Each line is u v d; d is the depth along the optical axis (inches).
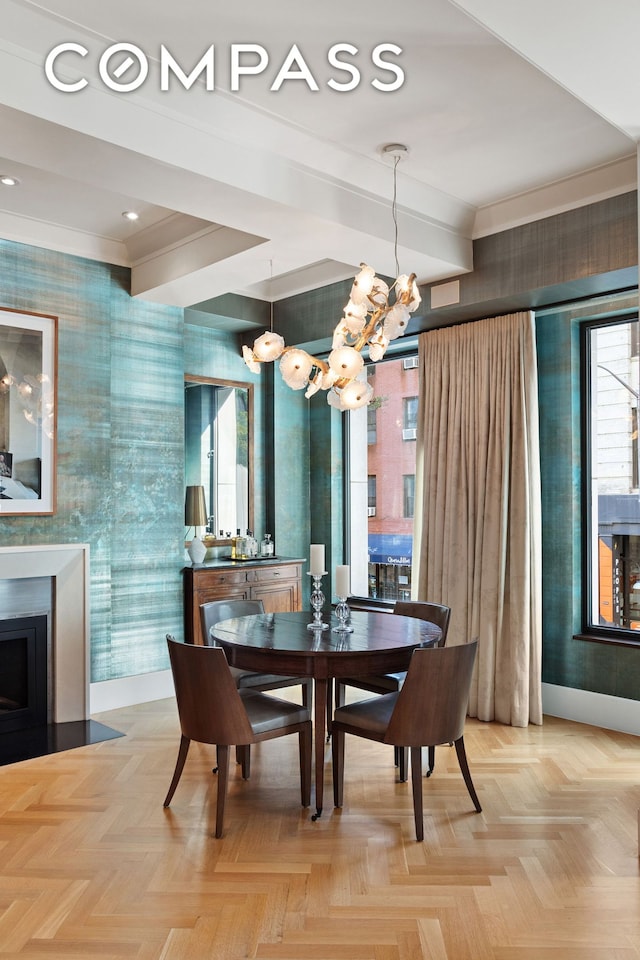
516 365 189.8
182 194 136.6
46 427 185.6
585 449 193.8
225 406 246.1
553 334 195.0
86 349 194.9
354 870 110.2
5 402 178.5
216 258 175.9
